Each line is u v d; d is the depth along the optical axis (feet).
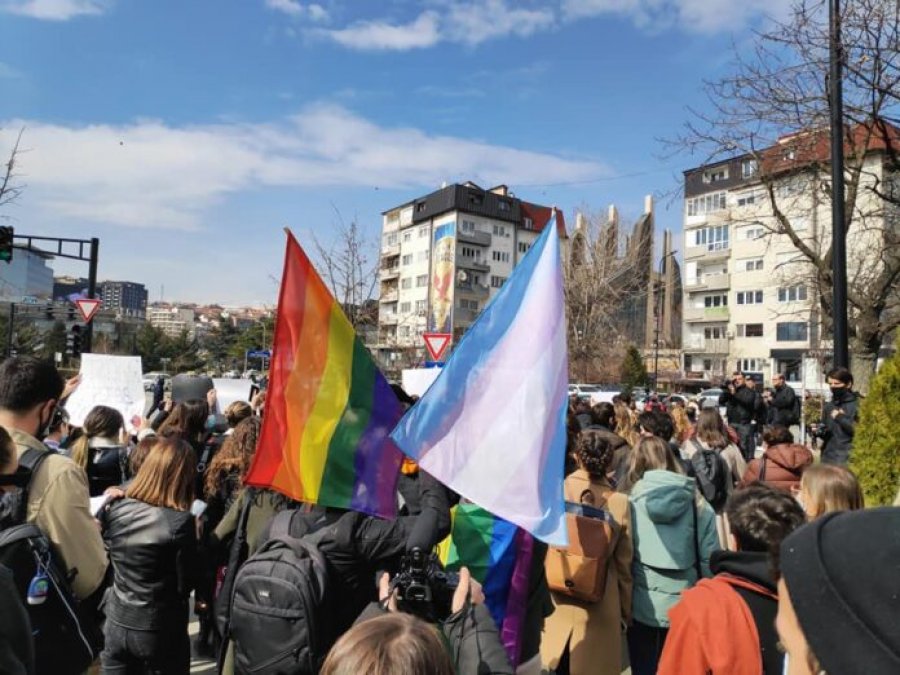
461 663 6.45
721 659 7.08
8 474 7.74
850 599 2.60
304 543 8.23
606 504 12.35
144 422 22.49
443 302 228.63
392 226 270.26
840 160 23.62
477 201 238.27
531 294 10.44
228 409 18.95
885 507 2.92
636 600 12.10
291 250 9.49
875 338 34.63
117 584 10.75
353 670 4.51
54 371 9.61
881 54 27.89
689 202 196.44
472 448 9.49
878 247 38.75
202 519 13.05
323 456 9.23
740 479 22.48
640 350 196.03
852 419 22.33
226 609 10.61
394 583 6.88
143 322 345.31
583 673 11.17
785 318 167.84
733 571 7.65
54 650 8.05
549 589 11.37
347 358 9.86
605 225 126.11
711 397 109.40
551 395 10.02
